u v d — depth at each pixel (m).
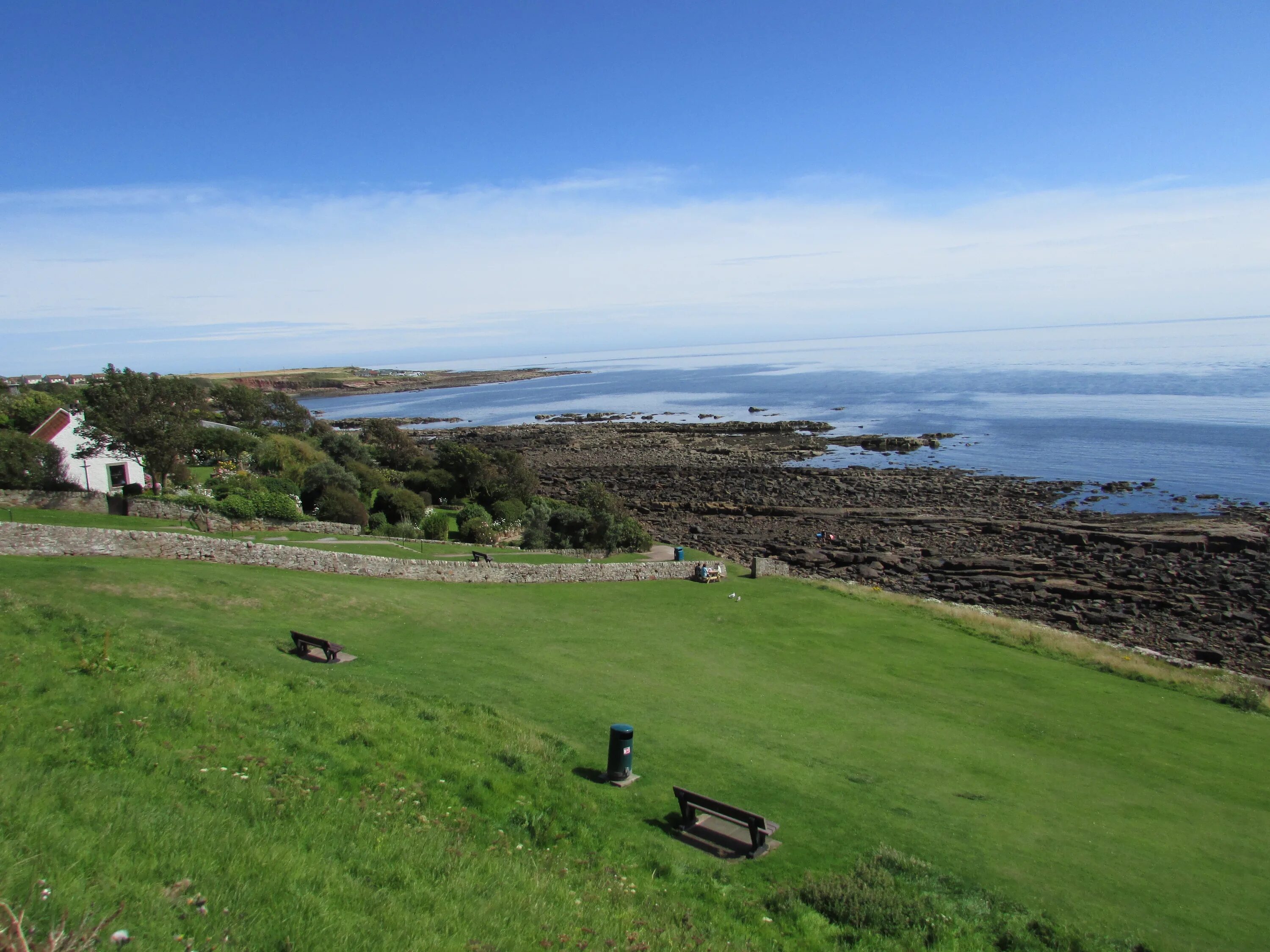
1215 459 78.88
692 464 92.81
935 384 194.38
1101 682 22.41
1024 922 9.79
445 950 7.12
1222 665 31.20
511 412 191.12
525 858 9.94
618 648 21.81
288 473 52.38
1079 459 82.81
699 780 13.29
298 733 12.19
